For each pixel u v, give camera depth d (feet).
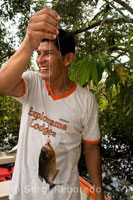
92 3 13.47
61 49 3.82
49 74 3.82
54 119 3.87
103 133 14.05
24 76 4.04
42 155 3.51
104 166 13.43
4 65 3.14
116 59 5.78
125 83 5.76
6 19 14.49
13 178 3.94
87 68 5.76
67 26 14.61
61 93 4.01
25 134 3.89
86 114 4.01
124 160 13.08
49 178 3.59
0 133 15.66
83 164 13.70
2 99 15.67
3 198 5.09
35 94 4.04
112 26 13.25
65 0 13.34
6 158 7.48
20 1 13.44
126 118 12.71
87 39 14.97
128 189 10.21
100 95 14.03
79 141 4.17
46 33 2.93
